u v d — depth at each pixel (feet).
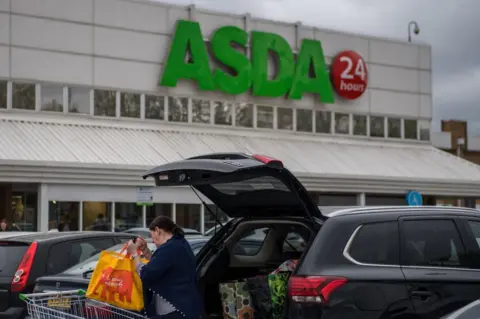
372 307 21.45
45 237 38.29
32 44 98.84
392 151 126.52
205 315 24.26
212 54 110.73
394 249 22.31
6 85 96.84
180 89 108.47
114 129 102.58
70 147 93.56
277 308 23.15
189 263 23.15
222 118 111.45
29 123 96.94
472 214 23.66
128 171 93.20
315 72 118.62
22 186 91.15
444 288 22.11
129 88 104.88
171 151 100.78
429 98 132.77
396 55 129.70
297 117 118.11
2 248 38.17
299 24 118.93
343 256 21.86
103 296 22.75
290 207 24.09
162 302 22.85
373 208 23.29
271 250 26.48
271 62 116.16
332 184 108.47
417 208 23.34
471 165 127.75
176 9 109.19
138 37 106.01
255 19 115.24
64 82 100.48
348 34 124.36
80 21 102.27
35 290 33.22
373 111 126.31
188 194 98.94
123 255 22.81
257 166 21.68
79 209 90.53
